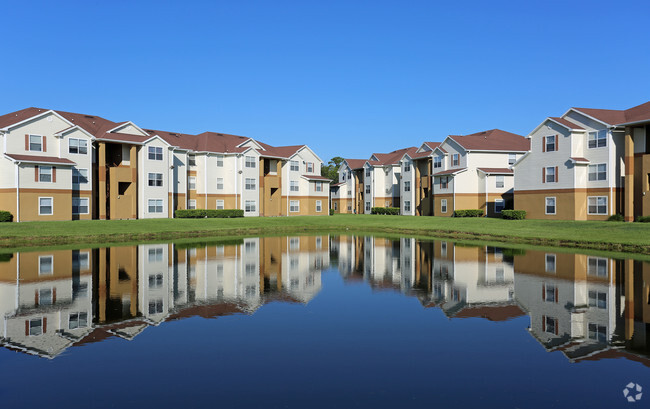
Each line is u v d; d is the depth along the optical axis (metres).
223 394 7.59
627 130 38.72
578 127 43.16
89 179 46.69
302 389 7.80
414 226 47.81
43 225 37.84
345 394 7.60
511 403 7.24
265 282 17.75
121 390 7.75
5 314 12.57
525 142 61.94
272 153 67.12
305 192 70.25
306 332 11.12
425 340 10.46
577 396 7.48
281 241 35.56
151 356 9.38
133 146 49.69
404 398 7.44
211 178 60.62
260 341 10.39
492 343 10.20
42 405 7.17
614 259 23.36
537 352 9.59
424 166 66.88
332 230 49.00
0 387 7.84
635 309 13.01
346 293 15.77
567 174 43.69
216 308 13.51
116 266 21.45
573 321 11.82
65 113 51.44
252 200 62.81
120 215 49.88
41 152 43.56
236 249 29.41
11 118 44.75
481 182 57.56
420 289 16.33
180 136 62.97
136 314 12.71
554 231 36.19
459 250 28.48
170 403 7.26
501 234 36.81
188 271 20.19
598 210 41.84
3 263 22.12
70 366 8.81
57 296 14.89
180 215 53.72
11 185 41.16
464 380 8.16
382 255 26.27
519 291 15.64
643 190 37.66
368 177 81.75
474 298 14.71
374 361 9.12
